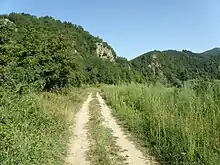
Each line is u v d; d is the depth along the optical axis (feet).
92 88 235.40
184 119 39.96
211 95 44.04
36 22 255.09
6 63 53.11
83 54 377.30
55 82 81.20
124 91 103.65
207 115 38.93
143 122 50.47
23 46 71.87
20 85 47.96
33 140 30.63
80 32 557.33
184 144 33.19
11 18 215.10
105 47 602.03
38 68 70.85
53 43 81.20
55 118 47.32
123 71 316.81
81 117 67.72
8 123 30.76
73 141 43.42
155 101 57.98
